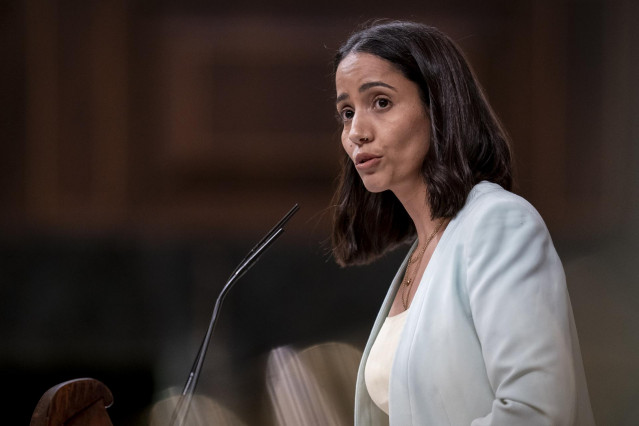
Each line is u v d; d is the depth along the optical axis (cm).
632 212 3294
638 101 3306
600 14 3316
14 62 3447
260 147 3434
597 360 2489
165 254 3391
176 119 3456
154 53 3456
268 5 3406
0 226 3400
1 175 3450
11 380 2747
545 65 3344
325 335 2977
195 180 3472
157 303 3266
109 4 3425
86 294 3303
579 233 3322
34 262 3353
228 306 3152
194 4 3434
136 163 3469
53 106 3462
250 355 2870
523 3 3322
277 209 3419
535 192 3369
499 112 3366
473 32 3331
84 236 3422
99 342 3159
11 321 3241
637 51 3303
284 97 3434
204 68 3456
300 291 3130
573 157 3356
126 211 3453
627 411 2203
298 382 2438
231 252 3381
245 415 2212
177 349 3072
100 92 3466
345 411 2233
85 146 3478
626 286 3145
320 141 3425
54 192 3466
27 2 3409
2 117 3456
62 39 3447
